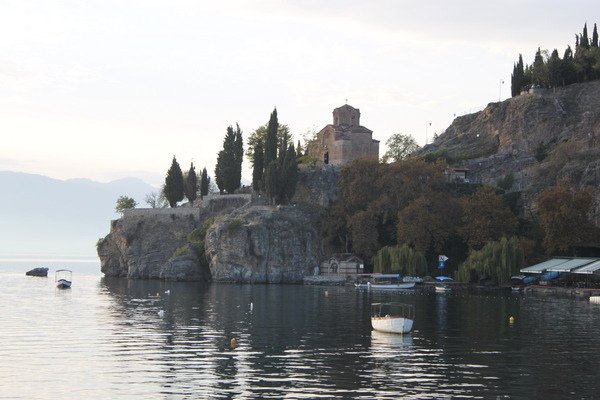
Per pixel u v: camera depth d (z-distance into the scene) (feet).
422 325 412.36
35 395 242.99
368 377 269.23
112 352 315.37
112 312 470.39
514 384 261.24
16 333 369.30
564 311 493.77
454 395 245.24
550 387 257.55
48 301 550.77
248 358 303.48
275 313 469.98
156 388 251.60
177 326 399.65
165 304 527.40
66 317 440.04
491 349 330.54
